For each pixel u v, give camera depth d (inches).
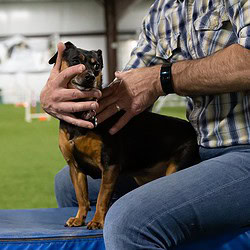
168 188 71.2
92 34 1136.2
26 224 90.3
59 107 85.1
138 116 98.6
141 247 67.2
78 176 94.0
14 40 1101.1
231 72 76.2
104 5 1125.1
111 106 88.2
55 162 289.3
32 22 1127.6
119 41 1129.4
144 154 97.6
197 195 70.6
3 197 198.1
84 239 78.0
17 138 421.4
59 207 112.0
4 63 1093.1
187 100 96.5
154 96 87.2
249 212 74.4
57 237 77.8
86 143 88.5
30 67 1097.4
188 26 91.9
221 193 71.6
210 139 86.4
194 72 80.9
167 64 86.2
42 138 420.5
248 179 73.7
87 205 93.4
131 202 69.6
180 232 70.6
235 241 75.5
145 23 104.5
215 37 85.4
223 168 74.3
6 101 1114.1
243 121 82.3
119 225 67.7
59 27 1129.4
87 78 87.7
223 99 84.3
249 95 81.7
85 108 83.8
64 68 94.3
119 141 91.6
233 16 79.1
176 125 101.8
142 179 104.5
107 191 88.9
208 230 73.0
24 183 227.1
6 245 77.2
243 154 78.0
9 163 287.0
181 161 99.6
